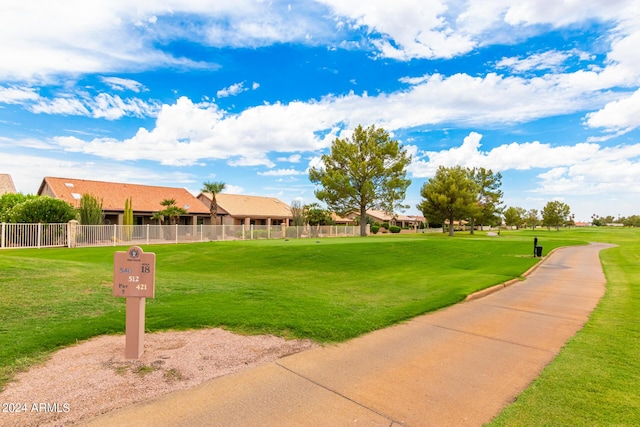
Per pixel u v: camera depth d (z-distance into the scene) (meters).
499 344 5.69
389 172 39.56
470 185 50.03
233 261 15.32
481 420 3.40
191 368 4.34
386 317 6.92
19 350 4.53
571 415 3.49
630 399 3.83
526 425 3.31
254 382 4.04
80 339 5.13
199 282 9.86
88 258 15.98
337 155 39.78
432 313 7.65
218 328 5.89
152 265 4.56
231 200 49.09
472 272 14.45
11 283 7.80
